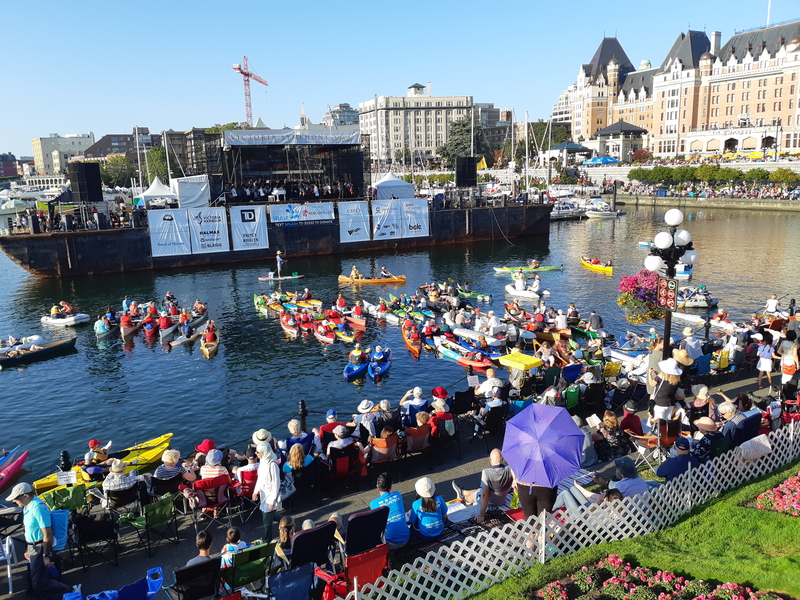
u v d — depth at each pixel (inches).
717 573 405.1
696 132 6776.6
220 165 3280.0
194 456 705.6
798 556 418.3
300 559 417.7
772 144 6082.7
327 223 2908.5
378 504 458.3
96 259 2519.7
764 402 752.3
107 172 7691.9
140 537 527.8
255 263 2760.8
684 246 695.7
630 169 6200.8
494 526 485.4
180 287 2246.6
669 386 658.8
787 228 3336.6
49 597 450.3
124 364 1344.7
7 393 1181.1
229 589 418.9
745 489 532.7
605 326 1525.6
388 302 1786.4
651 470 610.2
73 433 986.1
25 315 1877.5
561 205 4589.1
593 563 432.8
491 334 1331.2
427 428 654.5
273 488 527.2
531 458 440.8
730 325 1350.9
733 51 6806.1
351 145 3191.4
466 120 7696.9
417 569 401.7
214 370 1274.6
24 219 2746.1
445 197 3427.7
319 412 1021.2
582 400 792.9
